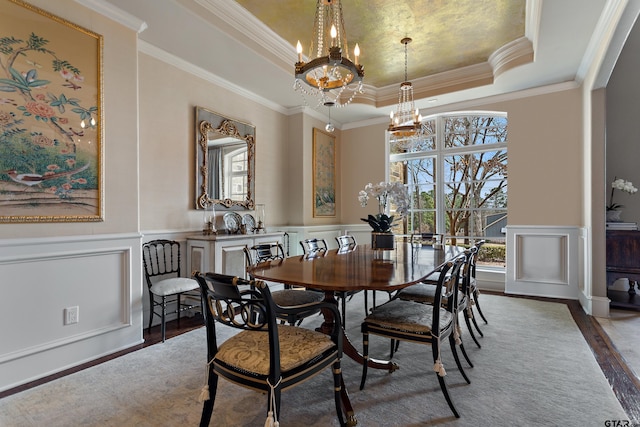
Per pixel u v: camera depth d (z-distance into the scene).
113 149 2.49
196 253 3.32
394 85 4.68
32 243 2.03
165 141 3.27
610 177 3.98
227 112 3.96
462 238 4.89
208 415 1.48
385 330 1.86
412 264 2.17
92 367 2.20
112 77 2.49
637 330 2.87
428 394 1.86
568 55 3.30
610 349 2.46
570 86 3.93
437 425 1.58
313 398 1.82
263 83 3.99
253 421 1.62
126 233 2.56
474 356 2.36
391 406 1.74
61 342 2.16
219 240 3.27
